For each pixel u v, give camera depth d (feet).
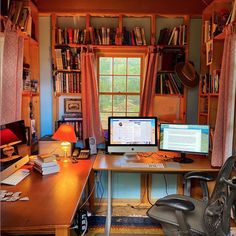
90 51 10.03
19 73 7.61
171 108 10.80
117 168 8.02
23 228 4.51
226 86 7.38
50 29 10.38
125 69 10.84
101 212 10.19
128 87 10.87
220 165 7.85
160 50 10.11
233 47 7.08
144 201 10.85
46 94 10.62
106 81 10.87
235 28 7.14
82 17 10.46
